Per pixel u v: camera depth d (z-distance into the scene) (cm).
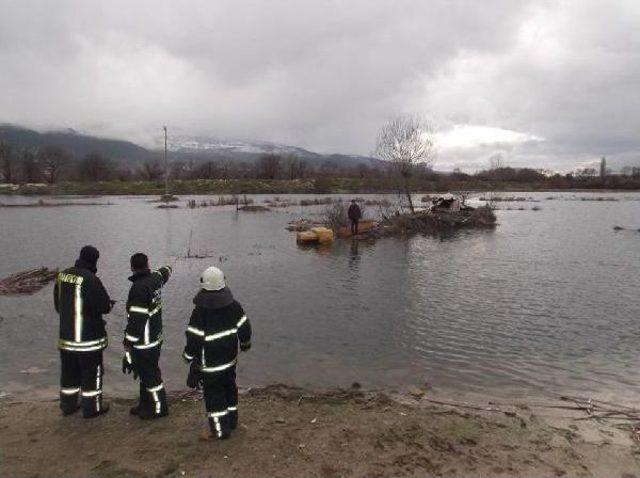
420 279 1748
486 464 574
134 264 648
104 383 833
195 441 605
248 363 938
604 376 906
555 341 1100
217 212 4888
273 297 1470
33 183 10938
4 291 1479
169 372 881
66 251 2383
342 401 748
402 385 847
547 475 557
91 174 11600
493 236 3050
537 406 771
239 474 538
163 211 5034
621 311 1354
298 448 594
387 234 3027
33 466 548
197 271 1864
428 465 566
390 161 3772
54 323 1184
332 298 1464
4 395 782
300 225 3422
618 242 2783
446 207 3731
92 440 606
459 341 1091
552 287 1639
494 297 1495
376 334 1127
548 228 3528
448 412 719
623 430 694
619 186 11581
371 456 581
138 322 633
